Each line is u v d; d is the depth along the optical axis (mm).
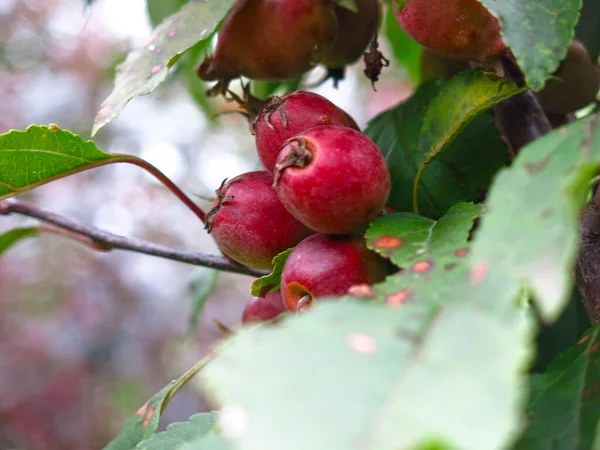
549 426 246
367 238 250
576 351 258
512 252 205
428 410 187
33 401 1017
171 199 1197
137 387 1043
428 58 340
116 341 1060
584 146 211
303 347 204
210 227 295
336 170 253
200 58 394
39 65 1170
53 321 1075
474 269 208
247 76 321
